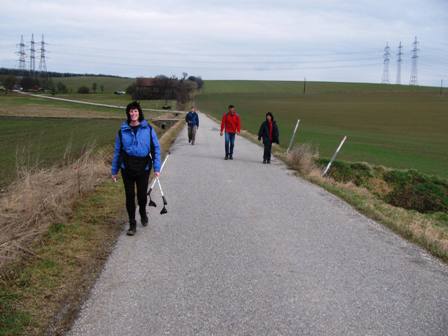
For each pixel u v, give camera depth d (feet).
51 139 85.51
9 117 168.86
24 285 15.58
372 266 19.10
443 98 379.96
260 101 373.81
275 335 13.15
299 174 43.88
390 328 13.79
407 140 129.08
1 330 12.68
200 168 45.44
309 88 515.91
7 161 53.31
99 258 18.95
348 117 222.69
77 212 25.17
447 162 82.43
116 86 508.12
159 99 387.55
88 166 33.78
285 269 18.37
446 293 16.57
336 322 14.03
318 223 25.86
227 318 14.07
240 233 23.26
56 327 13.23
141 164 22.29
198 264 18.62
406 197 54.54
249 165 49.01
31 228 20.72
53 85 444.14
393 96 411.75
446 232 30.50
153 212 26.94
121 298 15.25
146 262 18.67
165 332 13.14
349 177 56.54
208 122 163.12
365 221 26.71
